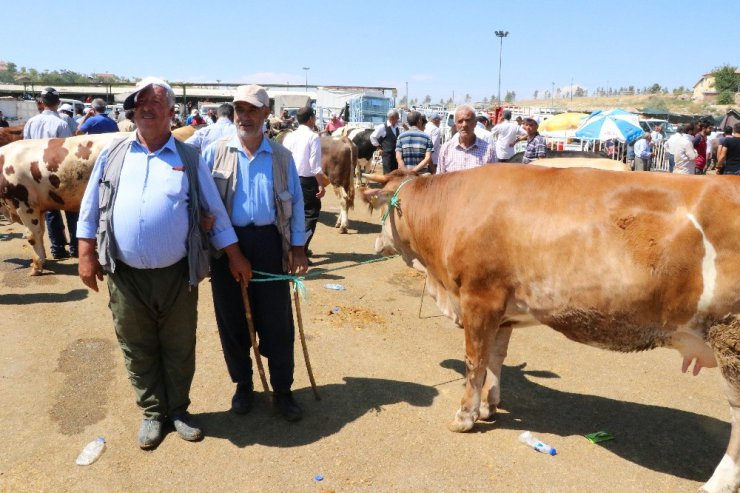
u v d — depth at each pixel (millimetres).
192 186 3646
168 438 4000
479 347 3941
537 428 4238
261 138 4004
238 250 3840
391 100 27406
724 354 3188
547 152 8789
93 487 3502
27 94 55562
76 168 7254
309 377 4555
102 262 3553
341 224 10641
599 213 3383
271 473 3648
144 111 3475
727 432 4207
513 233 3641
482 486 3559
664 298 3236
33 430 4082
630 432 4195
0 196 7258
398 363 5199
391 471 3682
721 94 93750
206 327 5895
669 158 19797
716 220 3104
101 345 5453
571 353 5535
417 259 4719
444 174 4297
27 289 6961
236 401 4332
